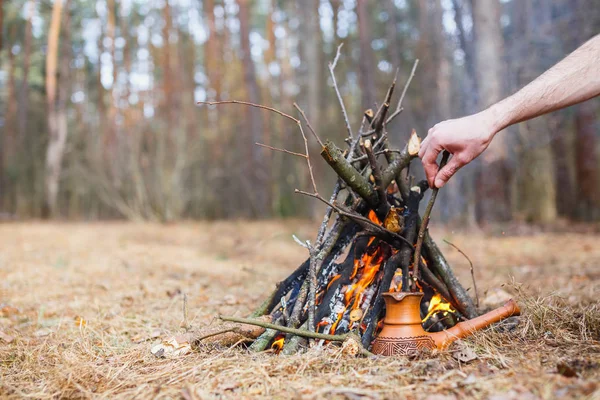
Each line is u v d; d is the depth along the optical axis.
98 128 27.30
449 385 1.94
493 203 11.92
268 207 22.55
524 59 11.84
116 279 5.88
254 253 9.14
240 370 2.20
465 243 9.45
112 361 2.58
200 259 8.07
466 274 5.99
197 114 26.47
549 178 16.47
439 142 2.23
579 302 3.60
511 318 2.79
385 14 22.88
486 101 11.66
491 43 11.69
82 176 25.16
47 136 29.08
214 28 26.97
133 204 21.55
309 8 23.50
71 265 6.98
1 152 30.88
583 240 9.47
